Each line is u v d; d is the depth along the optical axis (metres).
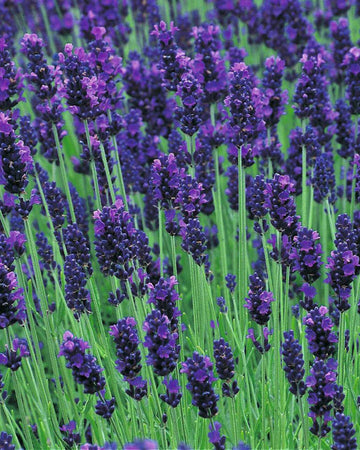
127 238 1.21
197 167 1.39
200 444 1.26
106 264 1.22
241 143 1.29
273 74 1.36
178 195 1.25
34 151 1.37
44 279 1.44
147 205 1.43
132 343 1.17
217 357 1.19
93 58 1.33
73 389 1.36
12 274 1.19
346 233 1.21
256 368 1.33
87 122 1.30
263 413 1.24
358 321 1.34
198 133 1.44
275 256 1.23
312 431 1.19
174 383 1.18
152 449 1.06
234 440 1.22
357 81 1.36
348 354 1.27
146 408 1.27
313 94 1.34
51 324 1.31
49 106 1.31
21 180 1.23
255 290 1.21
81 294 1.24
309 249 1.21
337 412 1.20
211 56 1.34
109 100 1.32
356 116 1.37
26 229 1.25
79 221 1.43
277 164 1.44
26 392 1.35
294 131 1.42
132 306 1.22
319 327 1.18
